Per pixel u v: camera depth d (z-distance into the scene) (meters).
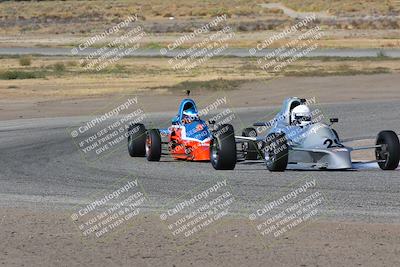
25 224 46.44
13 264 37.59
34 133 105.25
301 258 38.03
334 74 194.75
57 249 40.44
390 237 41.75
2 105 149.12
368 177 63.44
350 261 37.28
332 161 65.00
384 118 118.00
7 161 78.19
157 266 37.19
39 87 180.00
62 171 70.81
